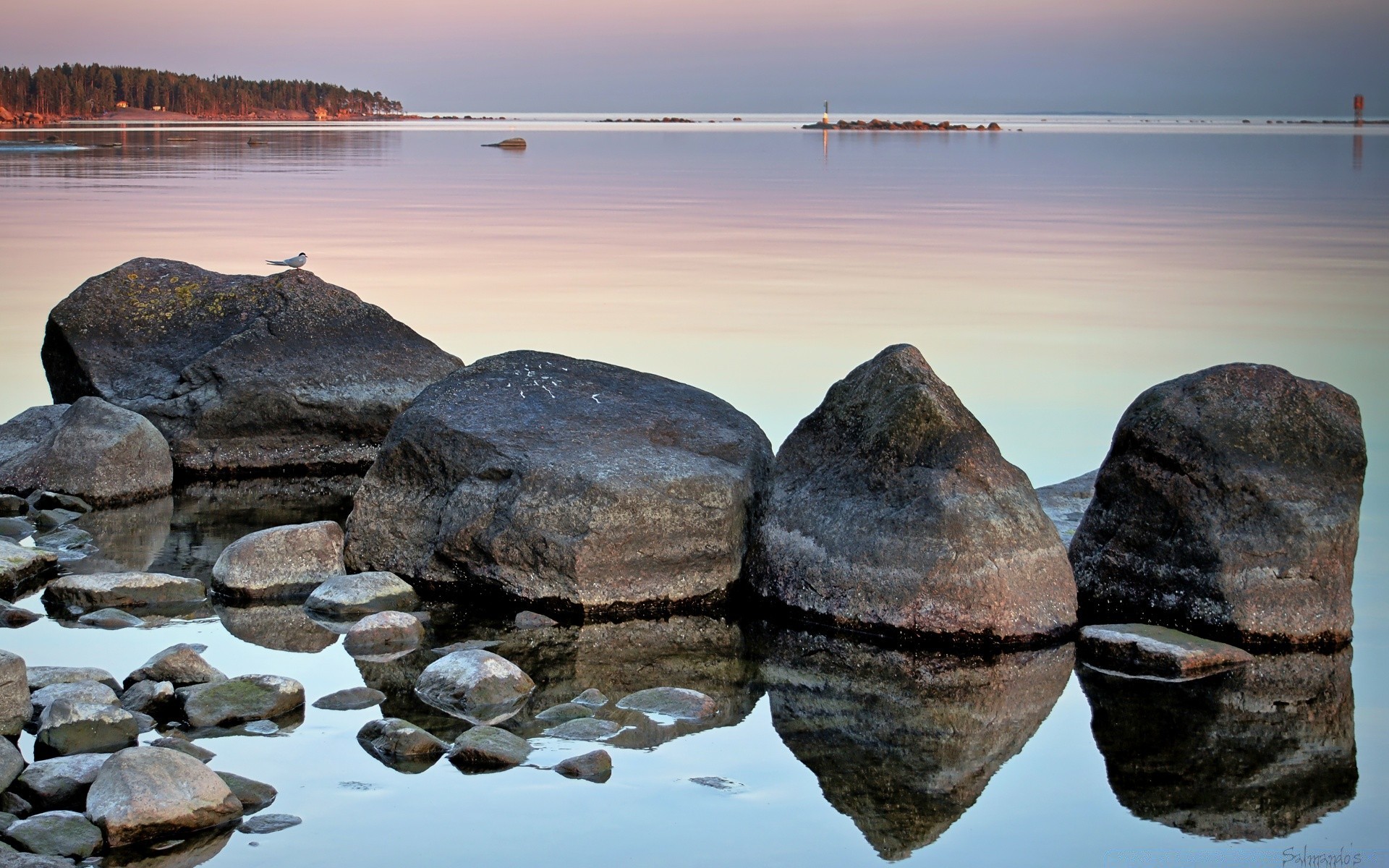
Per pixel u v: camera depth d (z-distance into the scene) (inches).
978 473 313.4
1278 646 303.6
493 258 952.3
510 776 232.7
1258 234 1118.4
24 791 213.2
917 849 212.8
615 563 322.0
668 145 3415.4
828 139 4082.2
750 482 346.6
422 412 352.8
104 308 493.7
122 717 238.5
